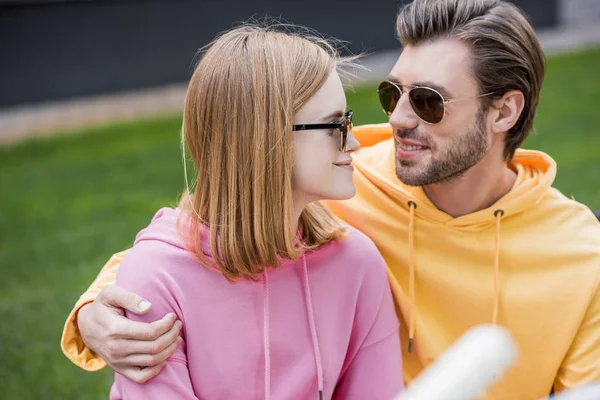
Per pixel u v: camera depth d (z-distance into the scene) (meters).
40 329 4.07
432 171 1.86
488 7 1.88
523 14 1.96
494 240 1.92
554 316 1.89
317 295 1.69
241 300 1.61
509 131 1.94
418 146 1.86
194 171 1.71
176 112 9.17
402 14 1.93
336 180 1.61
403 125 1.85
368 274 1.75
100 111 9.38
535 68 1.92
